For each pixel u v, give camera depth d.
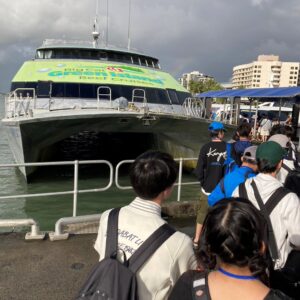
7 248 4.39
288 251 2.29
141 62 14.37
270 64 104.44
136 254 1.65
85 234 4.92
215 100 54.91
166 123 11.23
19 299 3.33
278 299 1.23
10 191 10.95
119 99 10.67
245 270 1.29
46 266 3.97
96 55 13.62
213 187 4.25
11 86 12.12
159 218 1.77
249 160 2.88
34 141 10.84
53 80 11.65
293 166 3.74
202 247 1.38
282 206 2.27
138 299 1.58
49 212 9.05
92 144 16.86
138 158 1.84
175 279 1.67
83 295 1.50
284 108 33.72
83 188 11.45
